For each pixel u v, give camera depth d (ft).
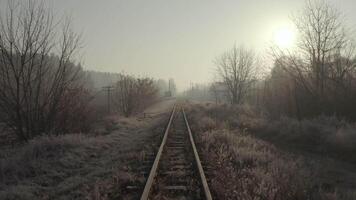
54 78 54.39
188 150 43.11
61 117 56.85
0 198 24.94
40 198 24.97
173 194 24.77
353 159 40.06
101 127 74.69
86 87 64.08
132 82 128.16
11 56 49.37
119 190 25.81
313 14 78.89
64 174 32.73
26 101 51.75
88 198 23.75
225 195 23.90
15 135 60.39
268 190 24.75
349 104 73.82
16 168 33.60
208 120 78.54
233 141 48.16
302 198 24.22
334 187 28.68
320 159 40.50
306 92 83.46
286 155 41.01
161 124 80.18
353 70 79.00
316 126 55.93
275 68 97.04
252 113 101.86
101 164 36.96
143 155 39.19
